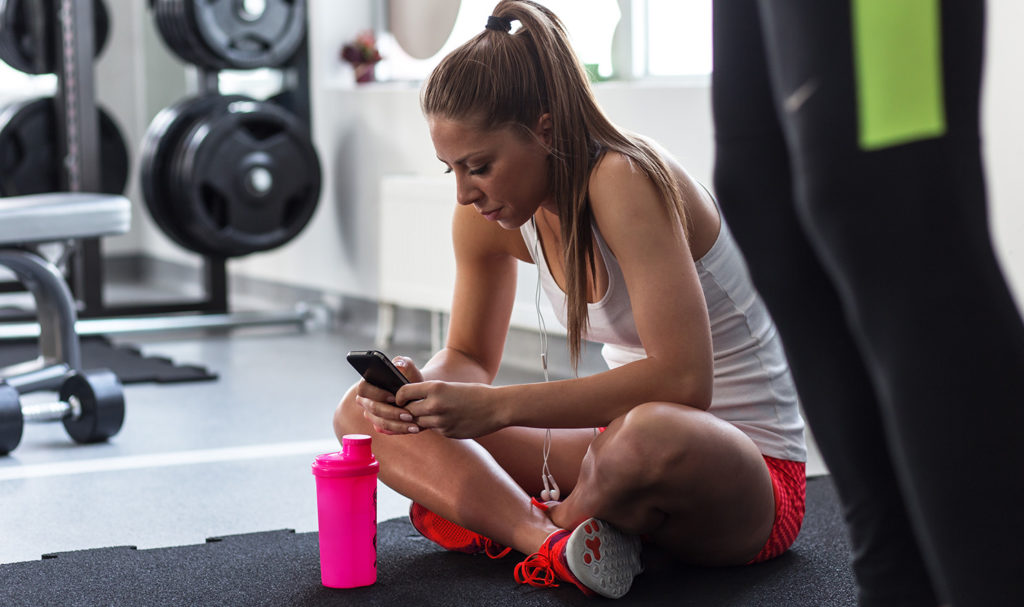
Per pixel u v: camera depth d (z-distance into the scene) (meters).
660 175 1.50
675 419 1.47
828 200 0.76
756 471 1.55
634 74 3.53
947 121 0.74
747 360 1.70
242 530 2.06
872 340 0.78
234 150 4.52
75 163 4.50
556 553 1.55
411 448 1.69
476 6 4.18
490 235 1.74
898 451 0.79
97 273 4.62
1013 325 0.76
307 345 4.45
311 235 5.12
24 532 2.06
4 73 5.95
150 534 2.04
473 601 1.56
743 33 0.93
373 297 4.70
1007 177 2.36
